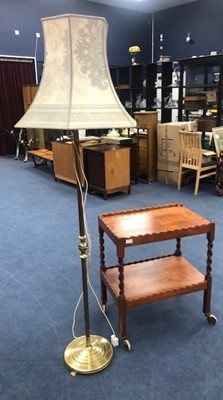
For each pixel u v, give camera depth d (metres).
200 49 7.53
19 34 6.79
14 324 1.95
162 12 8.09
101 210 3.81
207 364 1.62
